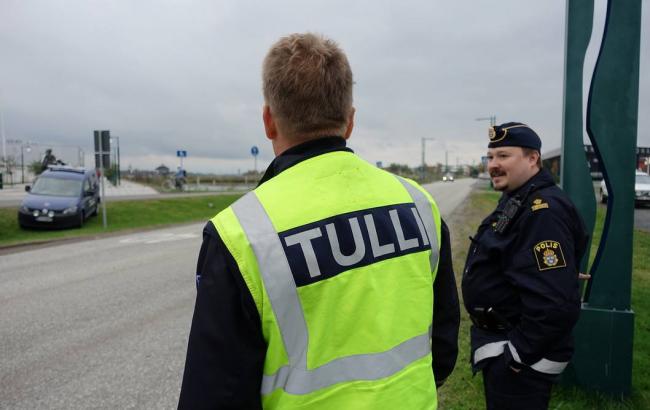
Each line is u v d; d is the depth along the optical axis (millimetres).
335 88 1195
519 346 1857
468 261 2217
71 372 3760
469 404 2969
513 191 2117
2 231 13289
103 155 14359
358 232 1127
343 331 1068
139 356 4094
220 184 44906
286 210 1076
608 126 2914
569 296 1769
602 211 14508
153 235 13227
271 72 1215
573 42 3004
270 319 1014
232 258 1009
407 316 1171
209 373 997
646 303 4918
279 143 1282
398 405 1090
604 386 2945
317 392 1036
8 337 4570
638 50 2861
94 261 8789
